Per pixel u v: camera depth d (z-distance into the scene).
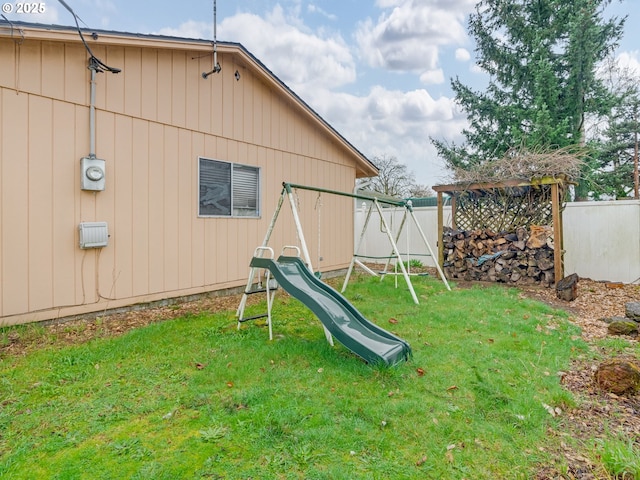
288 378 2.75
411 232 10.35
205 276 5.72
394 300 5.48
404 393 2.55
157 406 2.35
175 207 5.31
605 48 11.88
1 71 3.75
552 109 11.83
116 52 4.61
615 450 1.90
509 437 2.09
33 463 1.81
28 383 2.66
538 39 11.72
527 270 7.00
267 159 6.69
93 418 2.21
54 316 4.17
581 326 4.37
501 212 7.68
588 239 7.51
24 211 3.93
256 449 1.92
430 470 1.80
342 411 2.29
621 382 2.67
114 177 4.63
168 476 1.72
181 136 5.36
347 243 8.80
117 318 4.50
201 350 3.32
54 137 4.12
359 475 1.74
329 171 8.18
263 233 6.64
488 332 3.95
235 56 5.98
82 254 4.38
